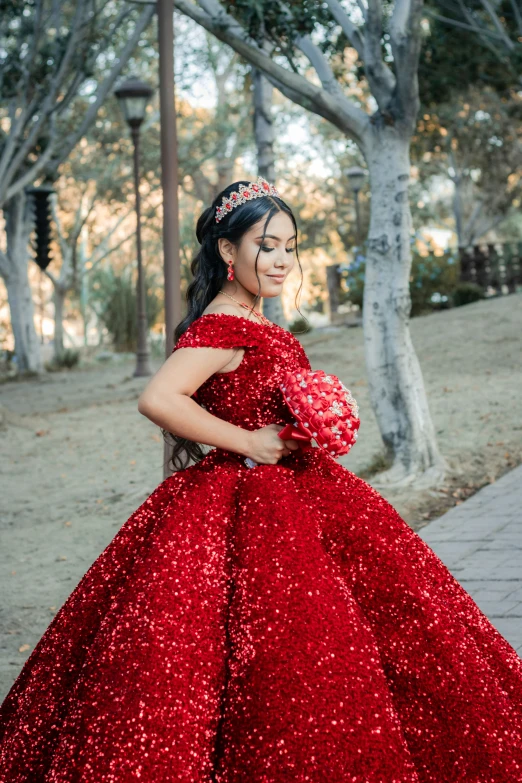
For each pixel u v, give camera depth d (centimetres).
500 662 241
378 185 704
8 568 626
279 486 229
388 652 222
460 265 2333
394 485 707
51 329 4538
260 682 204
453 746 215
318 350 1553
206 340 231
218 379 241
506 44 1280
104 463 945
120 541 243
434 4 1298
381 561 228
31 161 1733
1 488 877
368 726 200
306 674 203
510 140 2797
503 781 212
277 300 1316
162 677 207
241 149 2845
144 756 200
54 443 1070
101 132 2467
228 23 696
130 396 1396
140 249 1666
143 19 1661
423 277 1916
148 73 2547
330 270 2436
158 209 3086
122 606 219
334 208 3259
